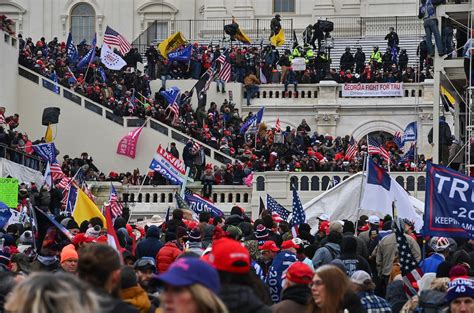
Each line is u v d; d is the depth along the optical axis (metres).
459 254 38.16
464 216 39.56
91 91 107.38
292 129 108.50
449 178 39.56
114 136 105.81
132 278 25.61
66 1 151.12
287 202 93.25
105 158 105.75
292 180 93.62
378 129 113.12
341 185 63.75
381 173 51.50
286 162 98.31
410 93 112.81
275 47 121.25
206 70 114.12
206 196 93.94
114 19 151.38
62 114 107.19
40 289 16.72
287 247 35.91
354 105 113.38
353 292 25.48
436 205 39.59
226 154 101.69
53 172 84.12
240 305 21.38
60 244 37.12
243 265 21.61
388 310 30.86
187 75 114.19
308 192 93.31
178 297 18.42
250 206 93.69
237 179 95.56
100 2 152.00
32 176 87.25
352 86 113.62
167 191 94.56
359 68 116.00
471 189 39.50
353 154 97.06
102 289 21.78
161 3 151.38
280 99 114.19
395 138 108.25
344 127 113.81
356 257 38.38
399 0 136.38
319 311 25.56
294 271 26.31
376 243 48.25
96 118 106.31
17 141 92.62
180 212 48.59
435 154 77.38
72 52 115.19
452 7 76.31
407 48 128.88
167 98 106.44
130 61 115.62
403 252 36.28
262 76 116.06
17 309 16.70
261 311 21.41
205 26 144.88
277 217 54.62
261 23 144.62
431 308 29.66
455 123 81.56
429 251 44.22
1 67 105.19
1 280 25.09
